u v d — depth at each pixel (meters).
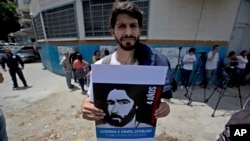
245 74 6.07
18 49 14.45
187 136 2.88
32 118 3.74
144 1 5.41
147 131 1.03
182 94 4.98
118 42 1.01
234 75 4.57
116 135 1.01
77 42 6.95
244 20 5.96
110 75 0.90
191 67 5.35
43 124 3.46
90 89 1.02
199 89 5.48
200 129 3.10
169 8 5.32
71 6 6.70
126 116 0.98
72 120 3.57
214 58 5.35
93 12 6.20
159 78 0.92
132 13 0.92
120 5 0.95
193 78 5.80
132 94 0.94
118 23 0.96
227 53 5.83
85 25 6.52
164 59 1.04
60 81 7.20
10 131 3.23
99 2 5.98
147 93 0.94
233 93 5.13
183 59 5.42
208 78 5.62
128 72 0.89
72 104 4.47
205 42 5.55
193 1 5.22
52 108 4.26
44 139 2.93
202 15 5.34
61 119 3.63
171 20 5.41
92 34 6.47
